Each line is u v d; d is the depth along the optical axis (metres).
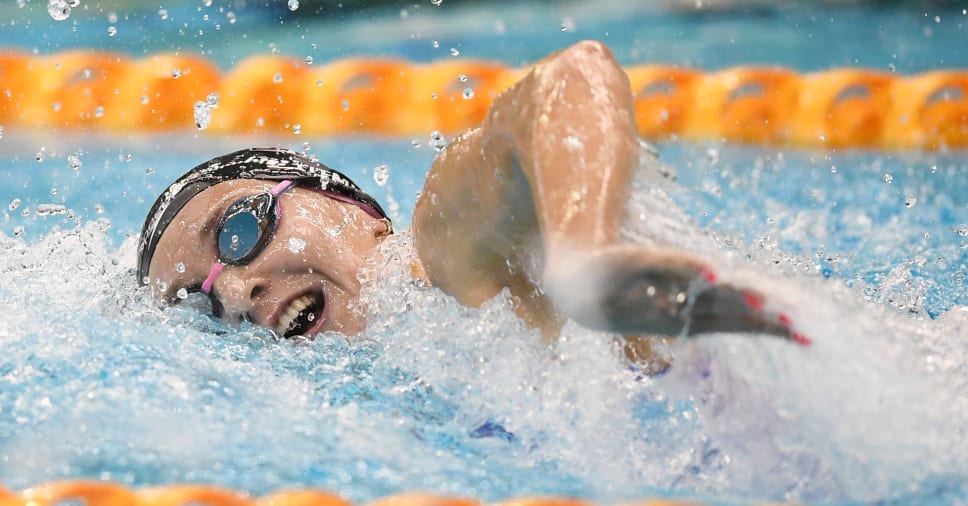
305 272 5.90
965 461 4.13
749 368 4.47
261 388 5.27
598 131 3.81
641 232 3.72
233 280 5.83
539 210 3.70
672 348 4.80
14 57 16.48
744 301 3.41
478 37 21.06
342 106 15.63
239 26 22.16
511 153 4.27
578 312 3.48
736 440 4.54
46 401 4.95
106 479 4.27
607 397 4.81
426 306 5.25
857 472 4.18
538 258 4.70
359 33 21.75
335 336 5.86
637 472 4.56
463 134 4.92
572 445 4.76
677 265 3.33
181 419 4.87
